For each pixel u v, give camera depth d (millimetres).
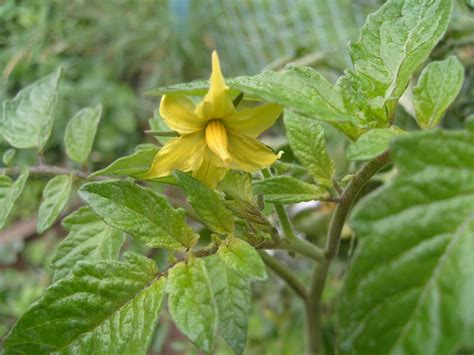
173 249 89
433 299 58
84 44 390
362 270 61
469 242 59
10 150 133
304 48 219
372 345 60
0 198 123
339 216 103
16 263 340
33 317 85
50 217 120
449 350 55
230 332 80
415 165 62
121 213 88
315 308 145
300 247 108
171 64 382
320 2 321
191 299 80
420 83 91
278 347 208
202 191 87
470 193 61
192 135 87
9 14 343
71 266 112
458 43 166
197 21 381
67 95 365
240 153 89
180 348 254
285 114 99
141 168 97
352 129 90
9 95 353
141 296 87
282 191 96
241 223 99
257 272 81
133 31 401
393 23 93
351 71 90
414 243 60
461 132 63
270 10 346
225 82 83
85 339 85
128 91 376
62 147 351
